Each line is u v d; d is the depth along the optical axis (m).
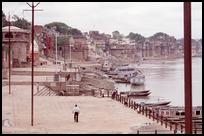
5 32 117.56
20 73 105.50
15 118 48.66
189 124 19.89
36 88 81.12
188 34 19.69
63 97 73.69
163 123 45.31
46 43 197.00
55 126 43.81
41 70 113.81
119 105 62.84
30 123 45.38
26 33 124.69
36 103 63.25
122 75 160.88
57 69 123.81
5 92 74.06
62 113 53.94
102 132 39.16
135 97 109.25
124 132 39.06
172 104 107.00
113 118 49.75
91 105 62.75
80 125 44.78
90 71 162.12
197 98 117.94
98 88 105.62
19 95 71.38
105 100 69.88
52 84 84.69
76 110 47.09
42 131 39.69
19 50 121.75
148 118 49.69
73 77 105.94
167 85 166.88
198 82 172.00
